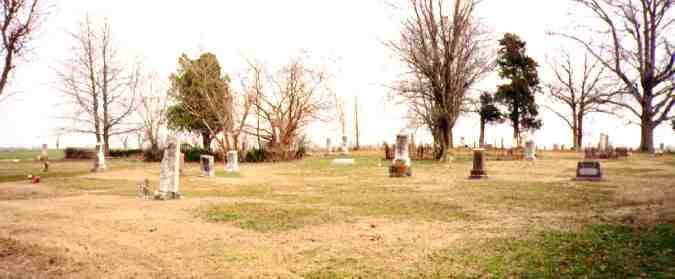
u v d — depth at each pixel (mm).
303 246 8031
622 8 40812
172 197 14266
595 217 10023
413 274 6336
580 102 53125
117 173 25625
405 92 36188
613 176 19969
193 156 39625
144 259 7320
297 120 38594
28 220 10484
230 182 20172
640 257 6770
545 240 7961
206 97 38156
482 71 34406
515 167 27500
